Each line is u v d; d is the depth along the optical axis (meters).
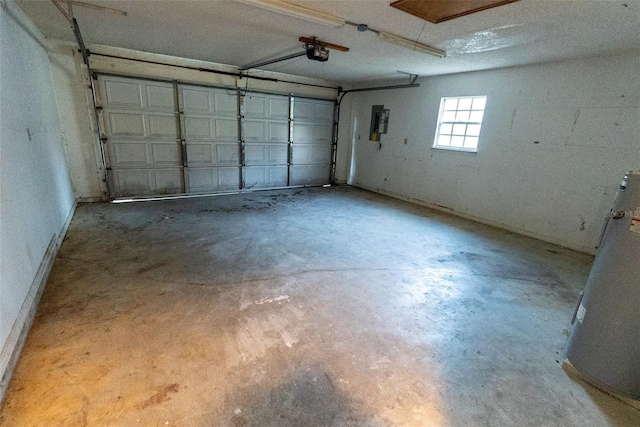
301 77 6.61
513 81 4.42
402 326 2.21
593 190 3.77
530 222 4.41
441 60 4.30
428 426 1.46
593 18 2.52
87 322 2.08
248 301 2.43
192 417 1.44
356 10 2.69
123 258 3.07
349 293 2.63
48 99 3.95
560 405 1.62
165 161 5.51
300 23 3.14
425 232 4.37
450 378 1.76
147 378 1.65
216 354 1.84
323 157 7.46
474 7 2.45
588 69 3.70
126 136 5.09
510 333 2.20
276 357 1.85
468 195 5.19
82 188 4.97
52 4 2.93
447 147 5.48
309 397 1.58
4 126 2.21
